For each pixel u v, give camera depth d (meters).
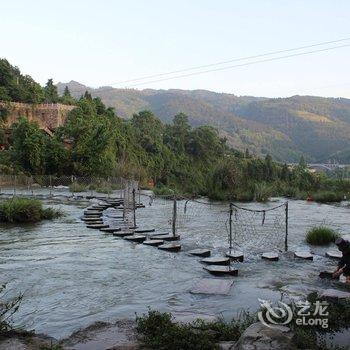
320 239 13.48
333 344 5.77
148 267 10.30
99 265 10.48
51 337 6.11
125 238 14.05
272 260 11.07
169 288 8.55
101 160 50.44
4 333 5.96
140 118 95.31
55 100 84.00
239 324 6.20
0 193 33.12
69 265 10.47
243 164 40.72
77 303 7.66
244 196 30.02
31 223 17.84
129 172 49.22
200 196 32.34
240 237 14.60
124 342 5.61
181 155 85.44
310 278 9.28
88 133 51.47
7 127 66.00
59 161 50.03
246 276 9.47
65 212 21.89
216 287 8.47
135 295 8.11
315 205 28.19
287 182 44.34
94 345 5.66
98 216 19.64
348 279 8.65
